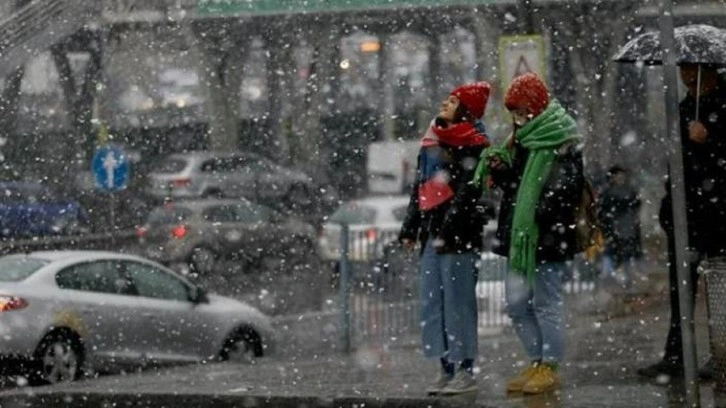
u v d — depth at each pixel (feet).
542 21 332.19
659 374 81.30
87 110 305.32
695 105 77.66
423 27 355.97
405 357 107.24
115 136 331.16
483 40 342.44
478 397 75.00
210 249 223.92
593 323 119.65
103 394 86.79
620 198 176.76
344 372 94.43
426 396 76.79
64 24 230.89
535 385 75.31
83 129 304.09
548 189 73.51
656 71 332.19
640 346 98.53
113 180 196.65
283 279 222.48
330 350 136.05
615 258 175.73
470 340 75.97
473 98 75.72
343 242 133.69
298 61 368.27
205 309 128.26
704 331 101.81
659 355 92.43
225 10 299.17
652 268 168.45
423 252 76.69
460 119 75.92
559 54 339.98
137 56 329.52
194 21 306.55
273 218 229.66
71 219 259.60
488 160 74.33
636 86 335.26
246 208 228.22
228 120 356.79
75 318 118.93
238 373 96.68
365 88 377.50
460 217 75.10
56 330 117.80
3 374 116.37
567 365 87.56
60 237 211.20
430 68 373.20
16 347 115.65
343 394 79.61
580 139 74.28
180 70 342.44
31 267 119.55
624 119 336.29
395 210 238.27
